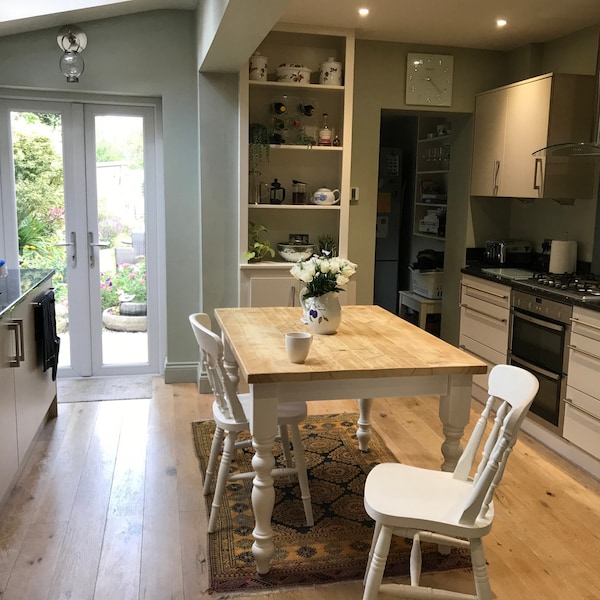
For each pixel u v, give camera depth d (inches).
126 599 89.5
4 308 106.9
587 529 110.7
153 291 187.9
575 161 160.4
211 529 105.9
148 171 181.3
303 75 172.1
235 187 173.8
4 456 109.0
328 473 129.7
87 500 116.8
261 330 113.3
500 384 84.6
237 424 102.2
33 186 176.6
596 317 128.3
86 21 164.1
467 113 193.2
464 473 87.4
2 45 161.5
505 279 161.6
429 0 145.9
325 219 189.3
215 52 140.2
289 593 91.9
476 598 79.7
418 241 266.2
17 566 96.4
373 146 188.7
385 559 78.7
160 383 184.4
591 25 164.4
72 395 173.3
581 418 133.7
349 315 128.3
